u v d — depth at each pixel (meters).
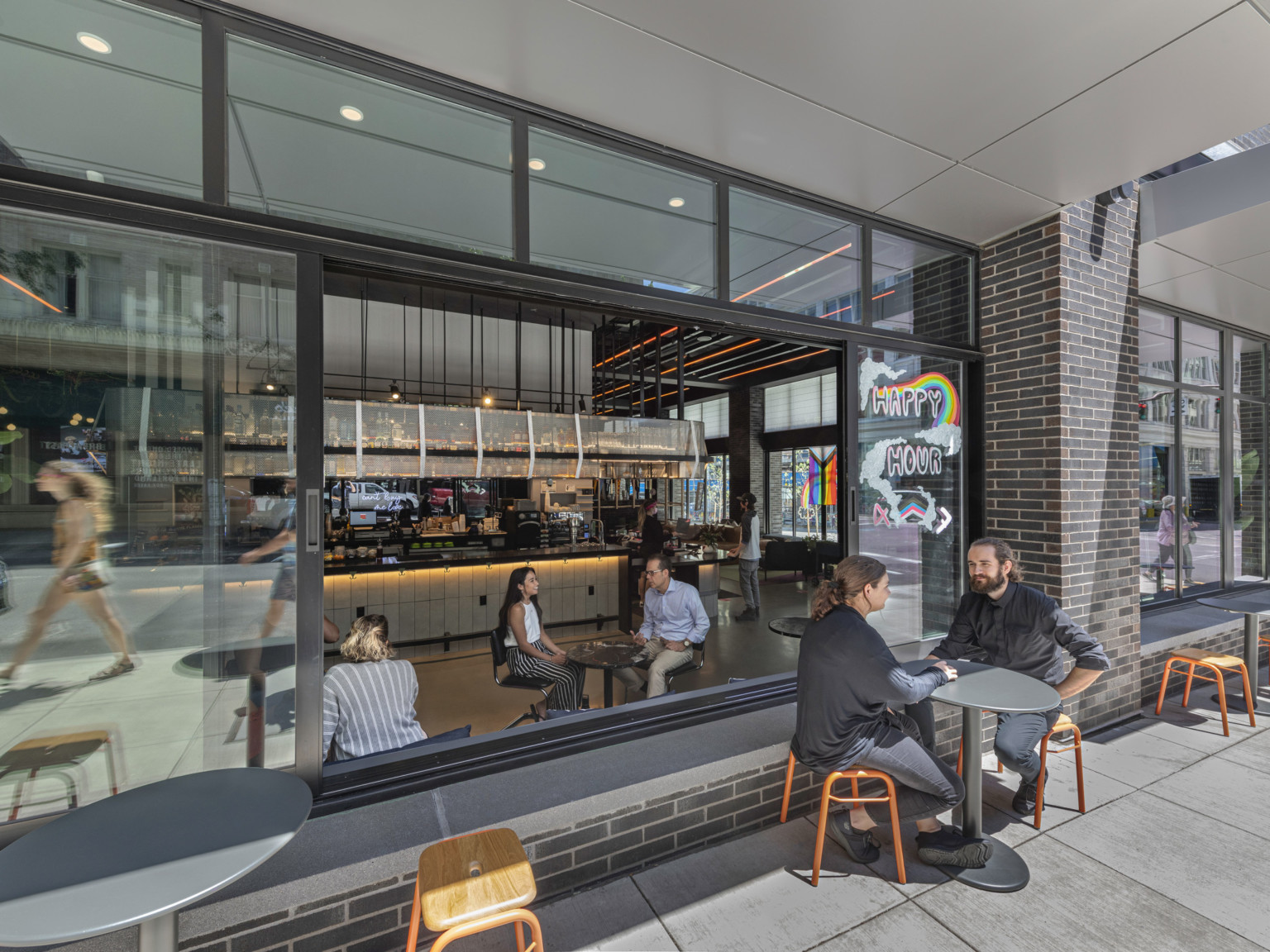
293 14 1.84
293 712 1.82
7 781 1.50
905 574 3.55
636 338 8.56
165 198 1.69
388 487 8.33
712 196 2.84
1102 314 3.63
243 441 1.77
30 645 1.53
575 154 2.49
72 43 1.65
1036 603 2.71
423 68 2.12
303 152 1.94
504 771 2.20
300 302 1.87
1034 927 1.97
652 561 3.99
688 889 2.16
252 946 1.63
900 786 2.27
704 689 2.88
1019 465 3.61
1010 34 2.00
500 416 5.20
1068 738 3.47
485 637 5.90
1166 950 1.87
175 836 1.27
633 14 1.89
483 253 2.24
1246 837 2.49
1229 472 5.78
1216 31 1.99
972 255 3.85
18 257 1.55
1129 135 2.62
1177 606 5.16
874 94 2.34
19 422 1.54
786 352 10.02
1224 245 3.84
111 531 1.62
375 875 1.68
